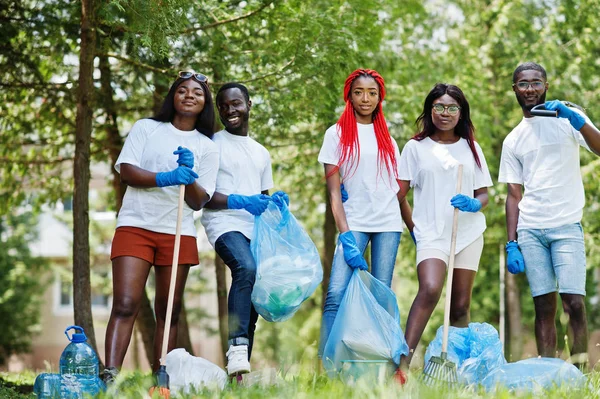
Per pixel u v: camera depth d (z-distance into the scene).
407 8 10.84
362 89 5.80
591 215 12.29
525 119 5.88
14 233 19.41
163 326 5.51
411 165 5.83
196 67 8.20
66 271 20.41
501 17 12.02
